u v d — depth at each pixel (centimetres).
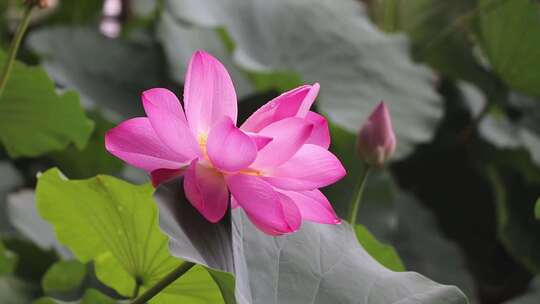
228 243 140
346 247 156
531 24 248
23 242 217
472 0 263
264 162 137
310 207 138
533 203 263
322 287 151
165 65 257
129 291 170
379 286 153
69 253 220
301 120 136
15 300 199
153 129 137
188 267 145
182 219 137
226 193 136
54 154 241
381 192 238
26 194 226
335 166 137
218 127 134
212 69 139
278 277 150
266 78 245
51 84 196
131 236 157
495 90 262
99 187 154
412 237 256
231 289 135
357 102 256
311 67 261
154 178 139
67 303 167
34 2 170
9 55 171
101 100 249
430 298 152
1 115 201
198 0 256
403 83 262
